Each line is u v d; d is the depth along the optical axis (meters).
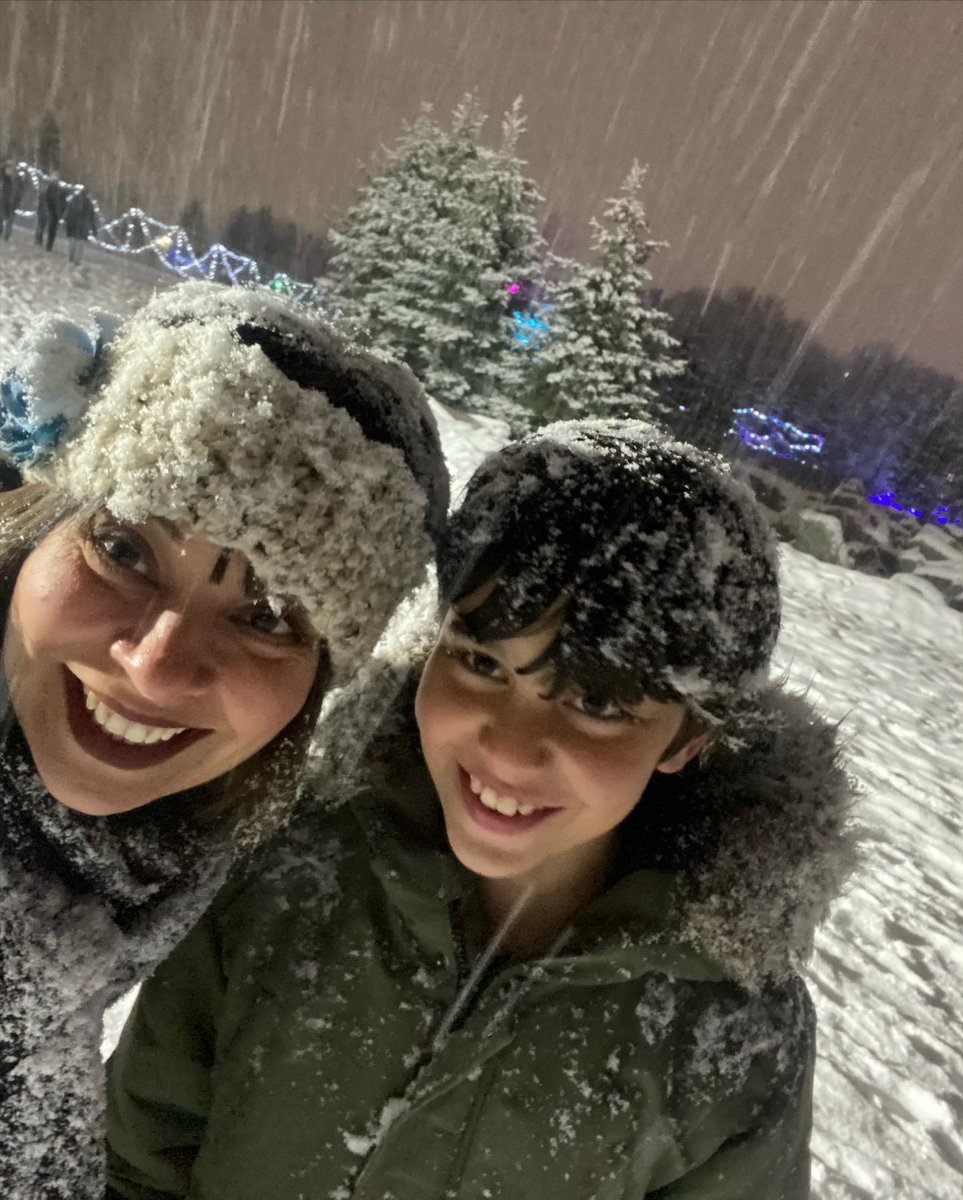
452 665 1.04
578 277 13.25
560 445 1.01
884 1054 2.65
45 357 0.97
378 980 1.11
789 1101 1.08
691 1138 1.05
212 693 0.96
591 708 0.98
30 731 1.00
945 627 9.01
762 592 1.00
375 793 1.16
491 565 0.97
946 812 4.66
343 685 1.14
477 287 13.97
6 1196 1.07
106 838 1.07
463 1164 1.07
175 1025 1.19
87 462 0.94
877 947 3.22
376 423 1.03
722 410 16.27
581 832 1.03
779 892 1.03
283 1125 1.10
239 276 17.39
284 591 0.96
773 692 1.13
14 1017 1.03
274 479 0.91
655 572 0.93
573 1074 1.06
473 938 1.15
